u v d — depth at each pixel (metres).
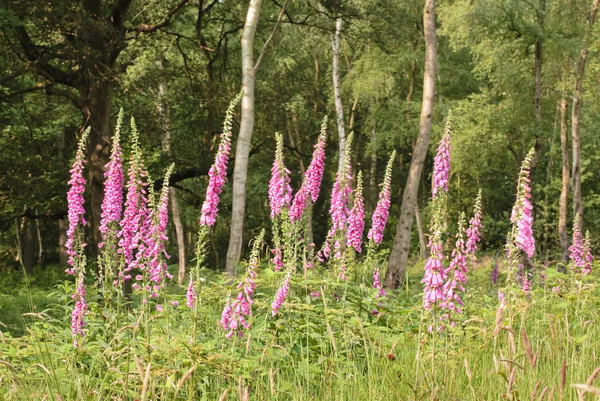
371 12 22.80
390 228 42.62
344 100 37.56
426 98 14.98
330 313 6.30
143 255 6.61
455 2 26.97
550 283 8.13
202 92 22.39
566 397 4.29
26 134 24.50
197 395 5.12
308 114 34.38
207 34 25.78
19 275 26.84
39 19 16.50
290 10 27.47
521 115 27.31
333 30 22.89
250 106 15.91
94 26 16.64
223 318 5.56
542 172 37.41
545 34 24.34
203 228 5.57
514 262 5.86
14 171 23.05
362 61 31.39
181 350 5.04
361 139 39.75
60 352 5.60
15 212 25.61
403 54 30.09
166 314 6.00
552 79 26.53
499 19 24.83
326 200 39.59
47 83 18.25
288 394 5.07
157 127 23.72
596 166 35.31
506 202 39.34
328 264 8.23
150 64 24.09
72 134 29.64
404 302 8.34
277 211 8.18
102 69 17.94
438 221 5.16
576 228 10.64
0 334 5.70
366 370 5.86
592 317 7.34
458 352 5.50
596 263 9.46
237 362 5.17
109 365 4.96
